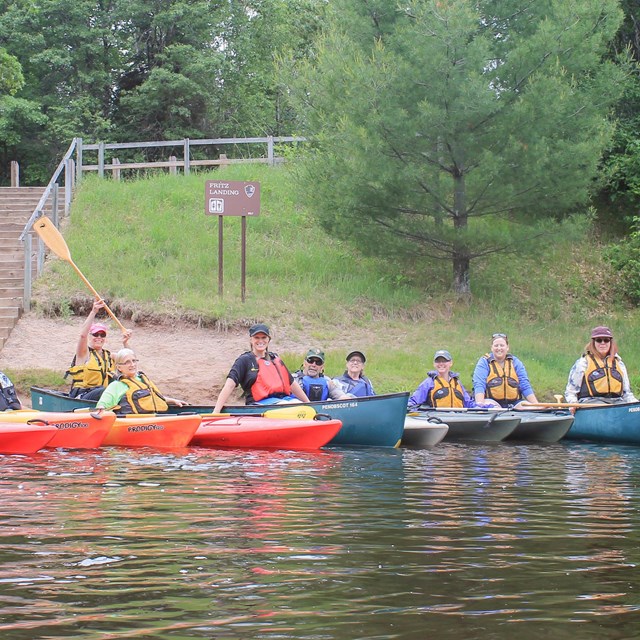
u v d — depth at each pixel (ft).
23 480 20.74
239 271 51.52
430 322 48.73
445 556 13.80
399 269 54.03
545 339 48.03
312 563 13.29
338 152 47.34
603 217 64.23
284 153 67.46
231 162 67.82
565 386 39.83
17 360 41.39
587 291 57.06
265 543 14.52
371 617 10.85
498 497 19.38
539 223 47.88
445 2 44.04
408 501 18.65
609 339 33.68
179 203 60.23
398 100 45.32
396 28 47.21
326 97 49.67
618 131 61.31
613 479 22.61
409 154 46.57
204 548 14.12
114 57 108.58
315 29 114.52
